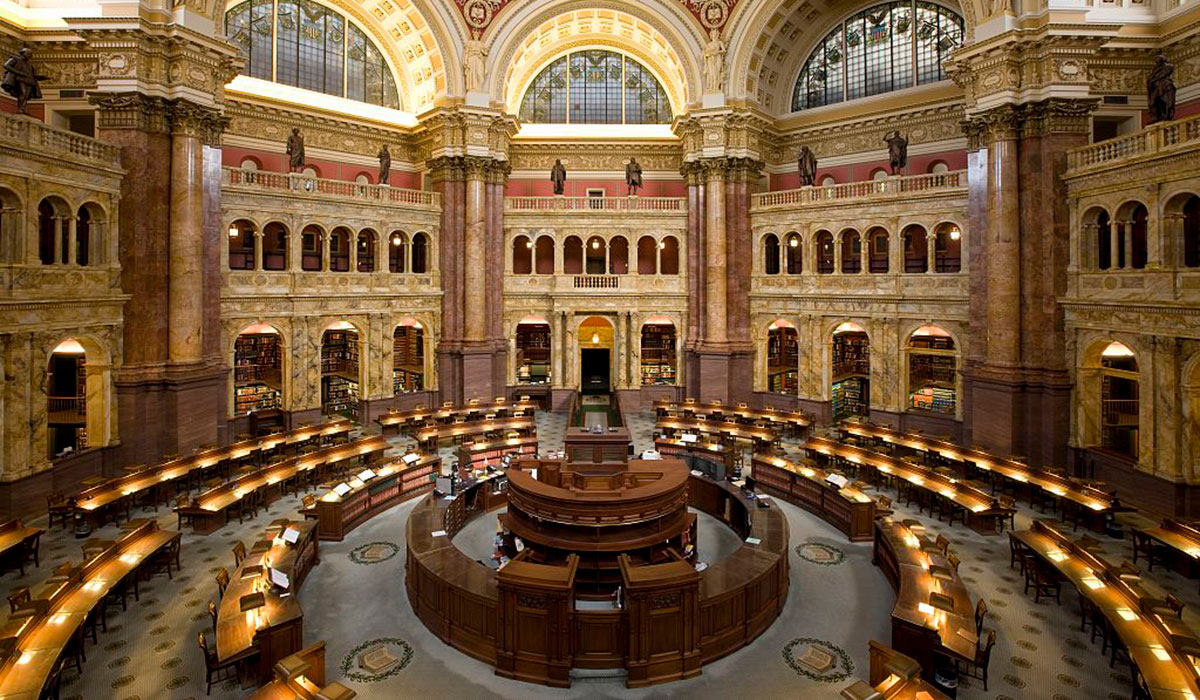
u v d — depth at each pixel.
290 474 20.36
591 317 36.78
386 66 35.56
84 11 22.34
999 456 22.48
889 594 14.48
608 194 38.16
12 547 14.22
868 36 33.22
